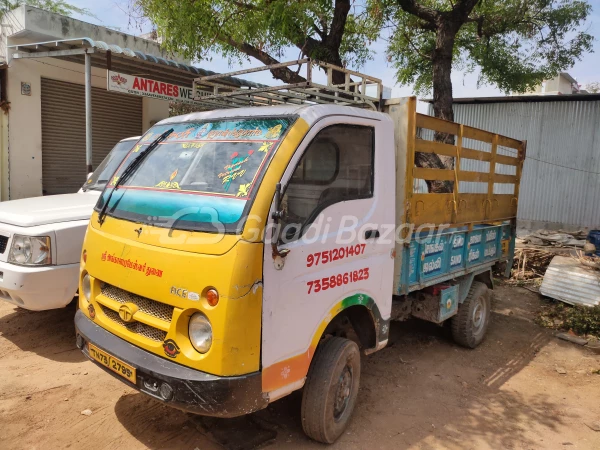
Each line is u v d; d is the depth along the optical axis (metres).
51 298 4.38
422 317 4.82
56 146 10.66
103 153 11.70
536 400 4.37
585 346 5.86
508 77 10.62
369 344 3.83
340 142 3.33
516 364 5.22
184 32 7.47
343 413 3.54
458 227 4.92
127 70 9.52
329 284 3.19
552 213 13.30
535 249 9.32
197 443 3.31
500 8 9.99
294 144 2.94
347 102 4.01
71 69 10.60
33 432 3.34
